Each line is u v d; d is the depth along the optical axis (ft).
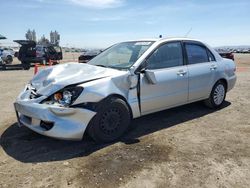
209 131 16.11
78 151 13.24
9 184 10.44
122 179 10.76
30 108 13.02
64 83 12.95
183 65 17.63
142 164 11.93
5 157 12.62
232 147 13.82
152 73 14.99
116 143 14.17
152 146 13.84
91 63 17.28
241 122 17.78
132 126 16.88
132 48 16.83
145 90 15.28
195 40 19.06
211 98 20.06
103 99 13.50
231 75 21.44
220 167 11.75
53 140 14.53
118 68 15.34
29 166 11.79
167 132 15.89
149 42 16.79
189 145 14.02
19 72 55.47
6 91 29.43
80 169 11.51
